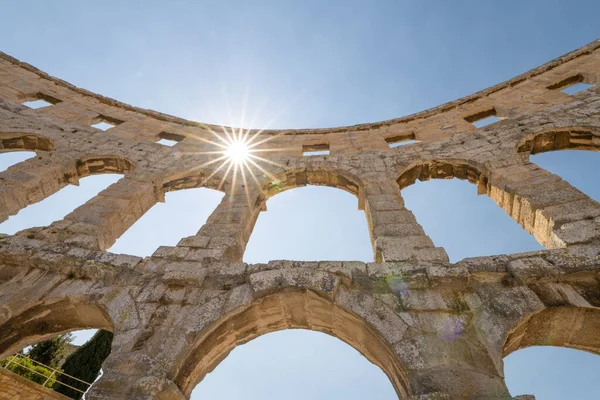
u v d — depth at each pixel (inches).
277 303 309.1
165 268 346.9
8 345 319.3
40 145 652.7
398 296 299.9
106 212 454.0
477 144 584.7
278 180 597.3
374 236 395.9
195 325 287.6
